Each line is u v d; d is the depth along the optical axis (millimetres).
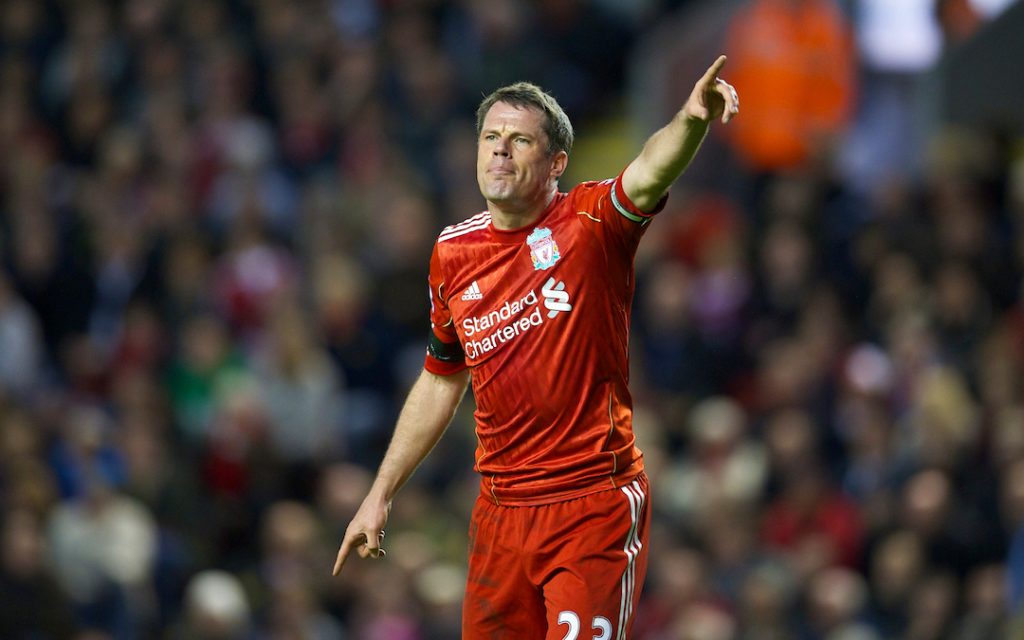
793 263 48156
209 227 52281
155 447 43406
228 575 41844
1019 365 43812
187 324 49406
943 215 48594
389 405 48500
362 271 50938
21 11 59594
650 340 48031
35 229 52438
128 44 58438
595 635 18828
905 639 38812
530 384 19172
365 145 55250
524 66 58219
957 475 40875
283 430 46125
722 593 39688
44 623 38000
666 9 61031
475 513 20031
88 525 40219
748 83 53594
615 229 18953
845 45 53656
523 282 19172
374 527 20094
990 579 38500
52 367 51062
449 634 38906
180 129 55375
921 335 44625
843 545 40938
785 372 44594
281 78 57219
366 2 60625
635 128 57406
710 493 41594
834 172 51500
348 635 39656
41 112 58219
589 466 19203
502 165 18922
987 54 38875
